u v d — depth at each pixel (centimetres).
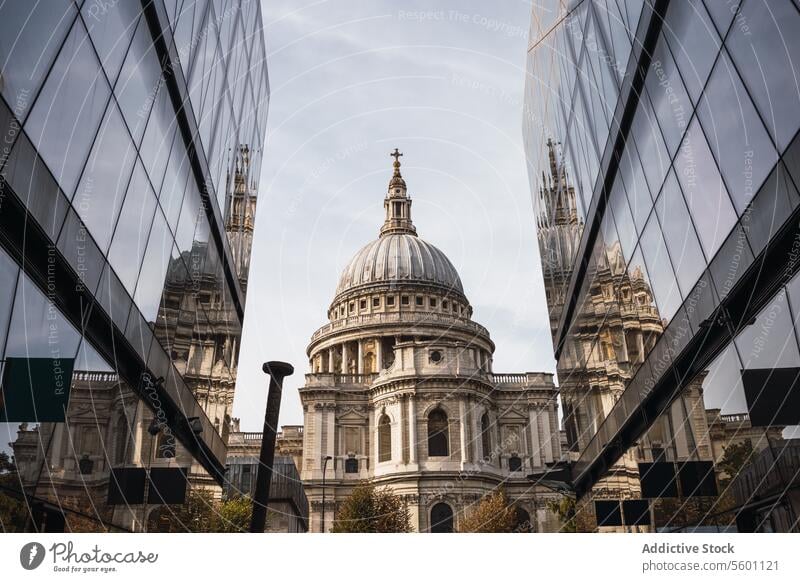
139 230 1903
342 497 8538
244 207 3447
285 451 9225
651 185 2100
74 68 1406
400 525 7325
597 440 3030
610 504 2728
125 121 1733
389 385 8719
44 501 1392
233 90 2969
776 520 1384
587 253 3017
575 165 3059
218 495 3005
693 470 1867
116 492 1788
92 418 1636
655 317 2166
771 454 1388
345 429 9019
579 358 3306
